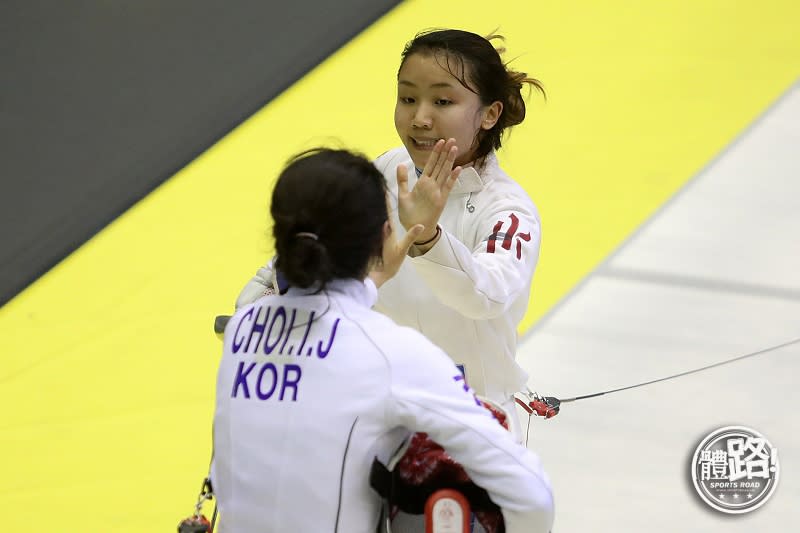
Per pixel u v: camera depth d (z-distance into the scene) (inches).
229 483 266.5
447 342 365.4
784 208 679.1
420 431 255.3
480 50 357.4
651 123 755.4
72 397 584.1
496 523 271.7
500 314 341.4
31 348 620.7
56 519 506.6
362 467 255.8
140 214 716.0
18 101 805.9
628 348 585.3
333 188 256.1
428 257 314.7
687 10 877.2
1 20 883.4
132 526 503.2
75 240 700.0
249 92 812.0
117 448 550.0
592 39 842.2
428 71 353.4
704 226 666.2
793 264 639.1
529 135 746.2
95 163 756.0
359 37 863.7
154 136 776.9
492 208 362.6
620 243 654.5
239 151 760.3
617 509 504.4
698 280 628.1
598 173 711.7
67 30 876.6
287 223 257.3
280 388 261.1
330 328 261.1
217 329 349.4
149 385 589.6
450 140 304.7
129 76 831.7
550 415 418.3
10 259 685.3
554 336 592.7
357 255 262.4
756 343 587.8
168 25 884.6
